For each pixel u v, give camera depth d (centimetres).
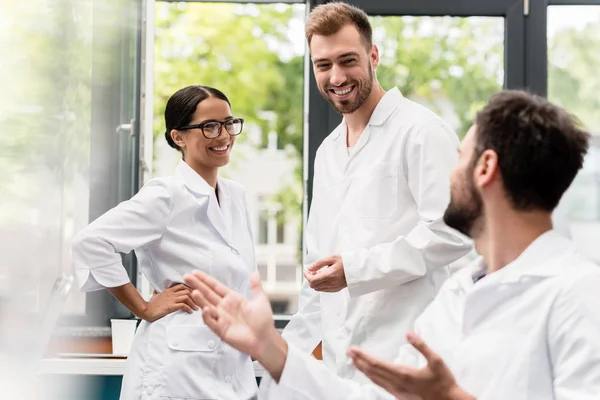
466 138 118
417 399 106
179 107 212
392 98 217
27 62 214
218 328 118
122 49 306
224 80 453
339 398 123
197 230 210
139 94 302
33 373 202
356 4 321
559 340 105
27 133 214
